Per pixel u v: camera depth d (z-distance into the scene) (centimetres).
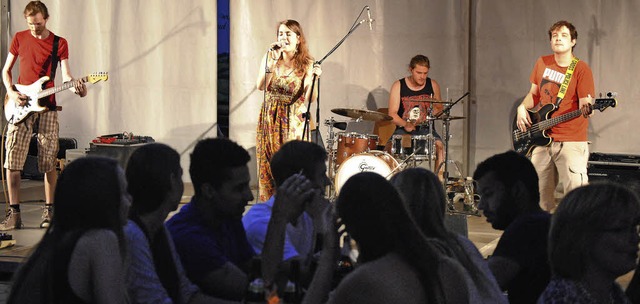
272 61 741
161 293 299
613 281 250
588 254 232
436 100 834
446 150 809
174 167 308
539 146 729
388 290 226
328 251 276
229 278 333
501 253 320
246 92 947
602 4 864
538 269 316
